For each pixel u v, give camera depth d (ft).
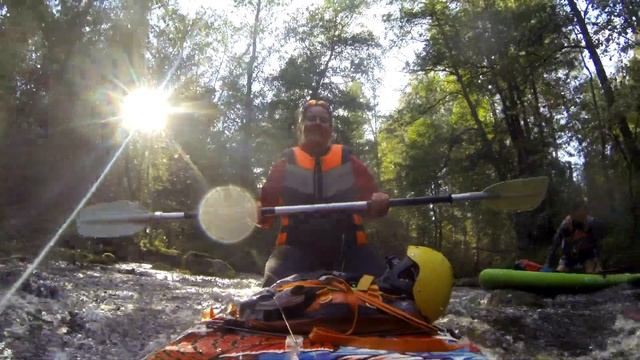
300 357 9.55
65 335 19.42
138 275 48.08
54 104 59.26
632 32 73.97
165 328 21.76
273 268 13.39
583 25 78.43
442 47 95.09
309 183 14.33
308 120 14.47
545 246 85.35
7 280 29.48
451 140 100.42
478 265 104.53
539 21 81.92
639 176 76.95
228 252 98.94
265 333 10.76
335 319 10.66
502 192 14.32
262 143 128.77
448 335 11.18
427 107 103.86
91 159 61.93
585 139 79.71
